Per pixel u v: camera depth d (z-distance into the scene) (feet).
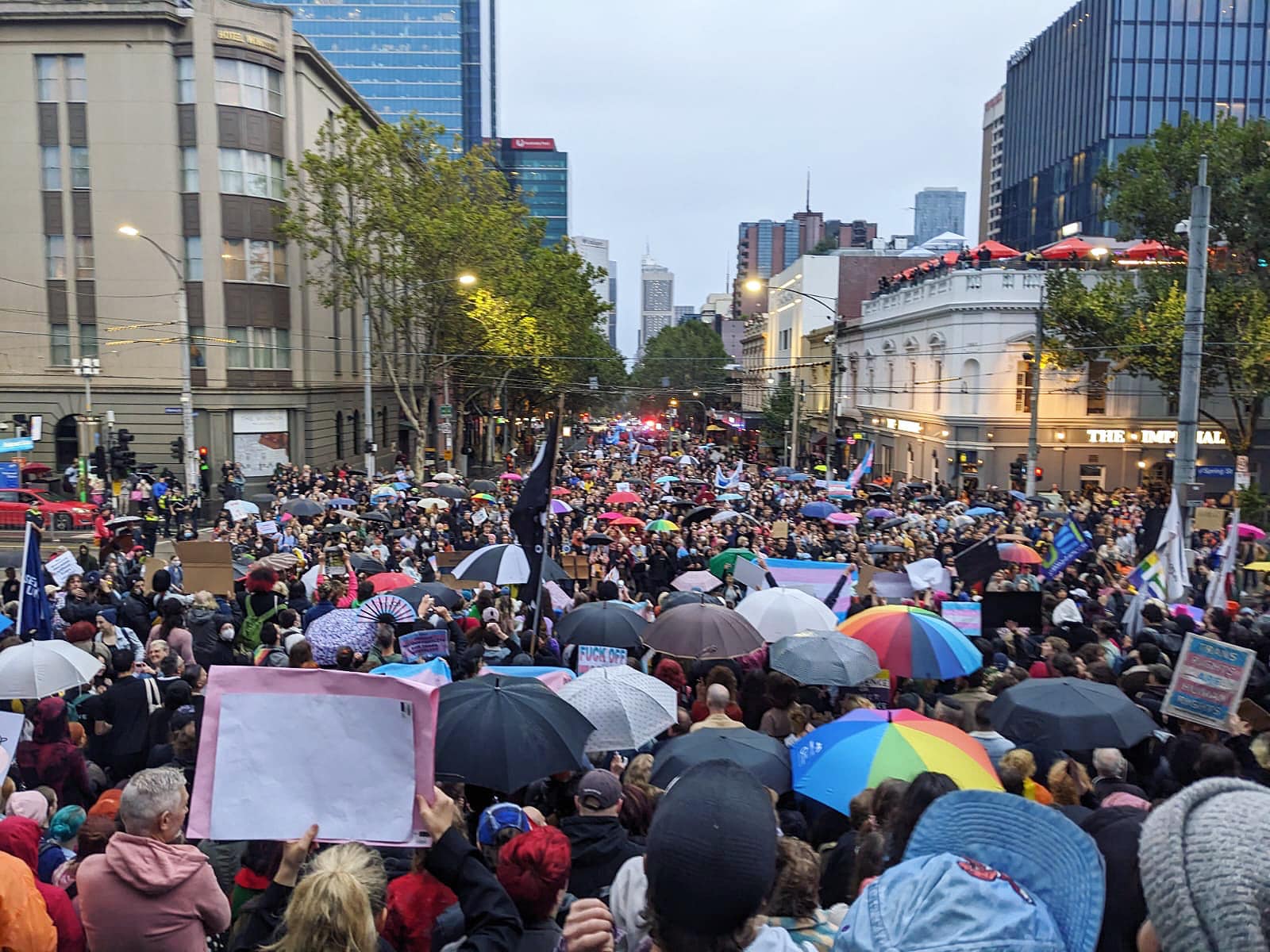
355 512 95.45
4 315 144.05
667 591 52.47
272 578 42.32
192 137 143.74
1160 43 302.04
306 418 158.81
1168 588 53.06
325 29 604.08
